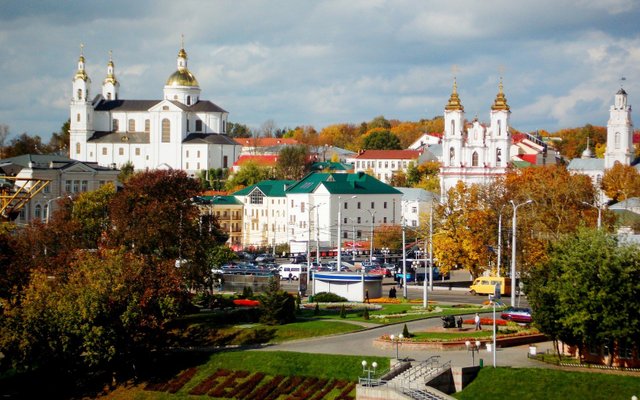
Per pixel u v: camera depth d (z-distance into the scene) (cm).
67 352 13225
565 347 12625
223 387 12550
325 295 18000
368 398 11256
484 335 13225
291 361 12688
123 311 13450
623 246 12106
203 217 17662
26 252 16688
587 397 10919
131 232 16562
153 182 17538
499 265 19200
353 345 13275
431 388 11125
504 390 11219
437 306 16850
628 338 11544
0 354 14562
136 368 13525
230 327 14612
